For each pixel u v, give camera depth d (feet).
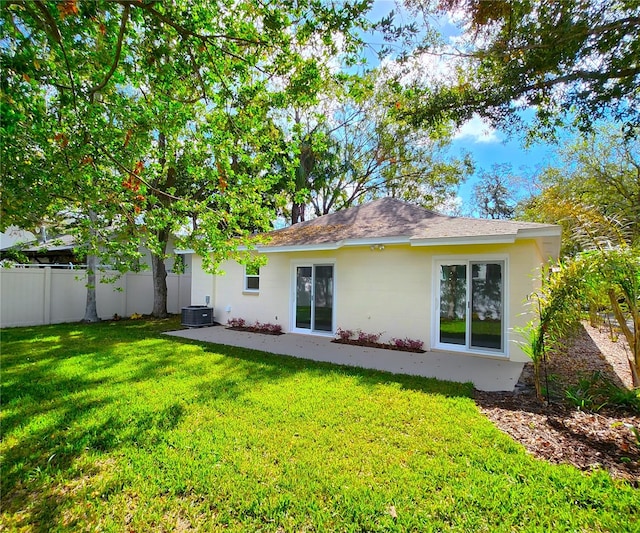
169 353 25.55
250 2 12.07
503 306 25.36
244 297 40.06
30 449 11.34
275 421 13.52
